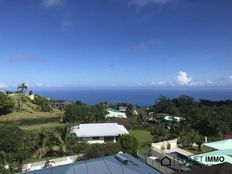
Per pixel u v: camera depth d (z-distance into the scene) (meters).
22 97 128.88
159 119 108.81
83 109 107.12
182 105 134.88
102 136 72.19
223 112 91.19
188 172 13.11
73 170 15.88
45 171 16.34
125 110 137.25
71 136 57.91
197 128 81.06
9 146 52.25
